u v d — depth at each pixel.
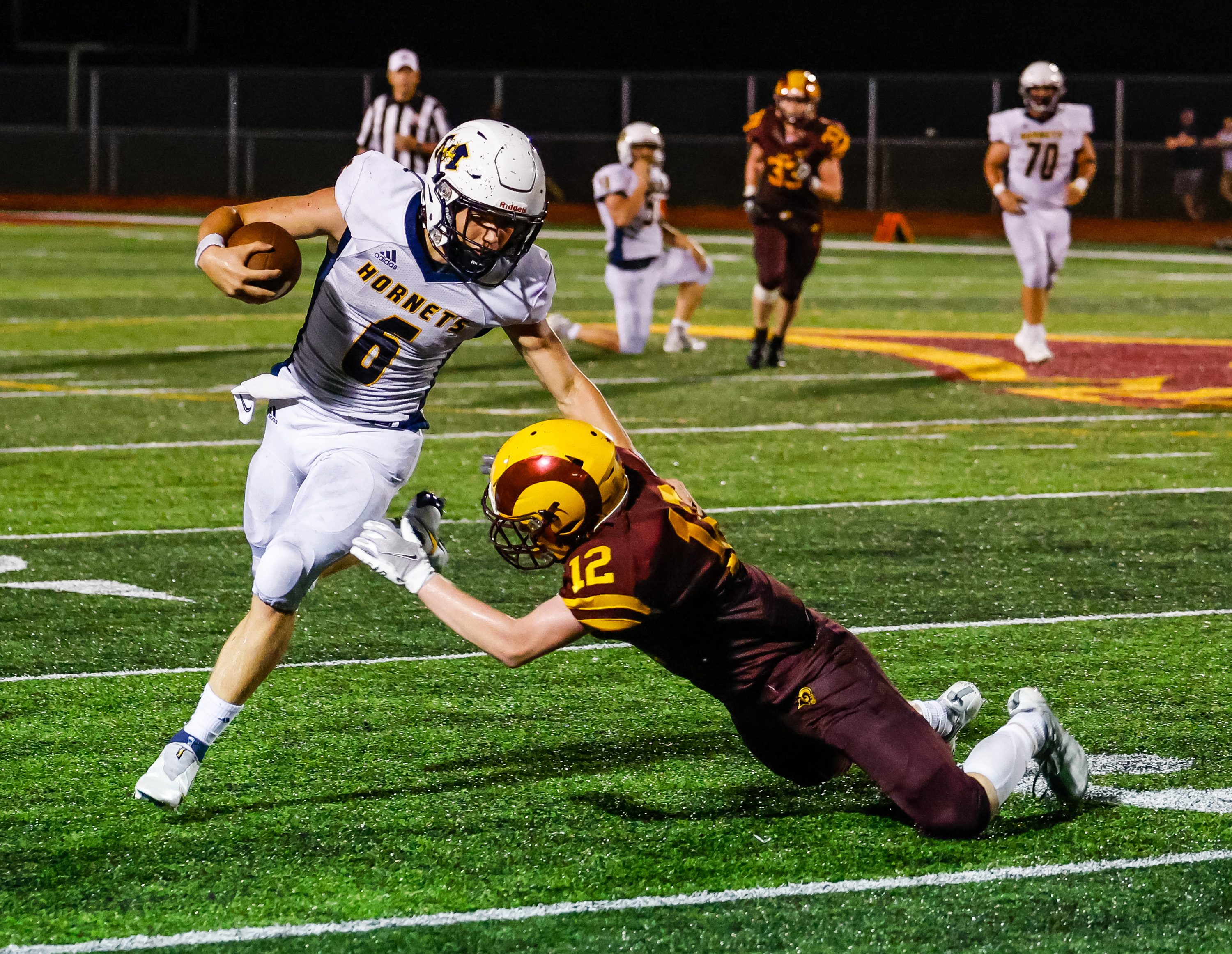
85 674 17.86
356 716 16.56
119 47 125.06
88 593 21.28
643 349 45.53
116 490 27.67
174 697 17.11
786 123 41.16
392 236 13.47
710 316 55.12
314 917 11.95
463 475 29.09
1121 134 97.19
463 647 19.00
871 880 12.61
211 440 32.19
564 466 11.95
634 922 11.89
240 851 13.13
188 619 20.09
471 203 13.05
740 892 12.41
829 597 21.34
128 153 109.38
